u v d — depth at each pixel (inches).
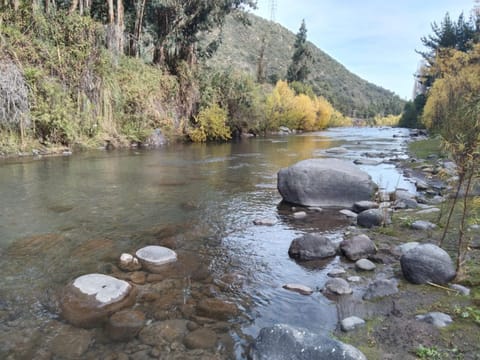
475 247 190.7
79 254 194.1
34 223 244.2
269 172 471.8
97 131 657.0
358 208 291.4
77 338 121.0
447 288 148.9
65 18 662.5
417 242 204.4
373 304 142.3
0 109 509.4
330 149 759.1
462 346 108.2
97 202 302.8
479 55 974.4
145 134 747.4
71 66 630.5
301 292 156.0
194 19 966.4
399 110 4128.9
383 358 105.5
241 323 132.1
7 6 611.8
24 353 113.1
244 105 1068.5
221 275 173.5
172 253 192.5
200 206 302.7
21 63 554.6
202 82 962.7
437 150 650.8
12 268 175.6
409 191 366.6
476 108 161.0
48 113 565.9
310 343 106.5
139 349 115.6
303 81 2252.7
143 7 909.2
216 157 615.2
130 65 792.9
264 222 257.1
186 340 120.7
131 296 149.8
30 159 506.6
